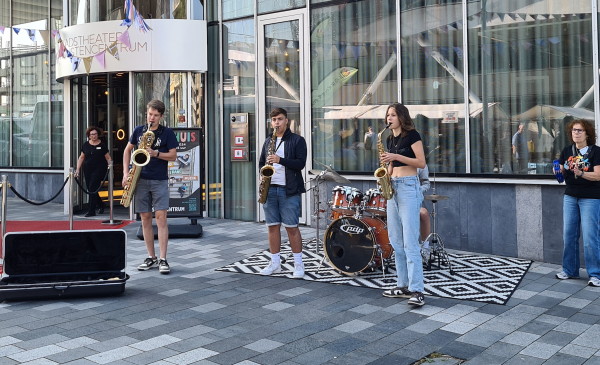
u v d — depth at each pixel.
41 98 13.37
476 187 7.21
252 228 9.12
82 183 11.19
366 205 6.11
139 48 9.59
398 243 5.15
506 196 6.99
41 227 9.16
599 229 5.70
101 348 3.87
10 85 13.96
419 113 7.81
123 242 5.40
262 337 4.14
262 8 9.55
